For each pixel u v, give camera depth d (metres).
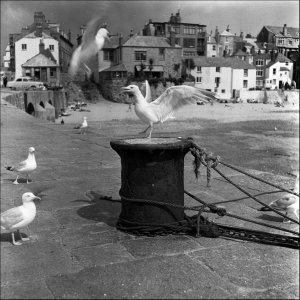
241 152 24.91
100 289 3.42
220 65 92.31
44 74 75.69
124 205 4.86
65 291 3.38
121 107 75.88
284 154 24.00
